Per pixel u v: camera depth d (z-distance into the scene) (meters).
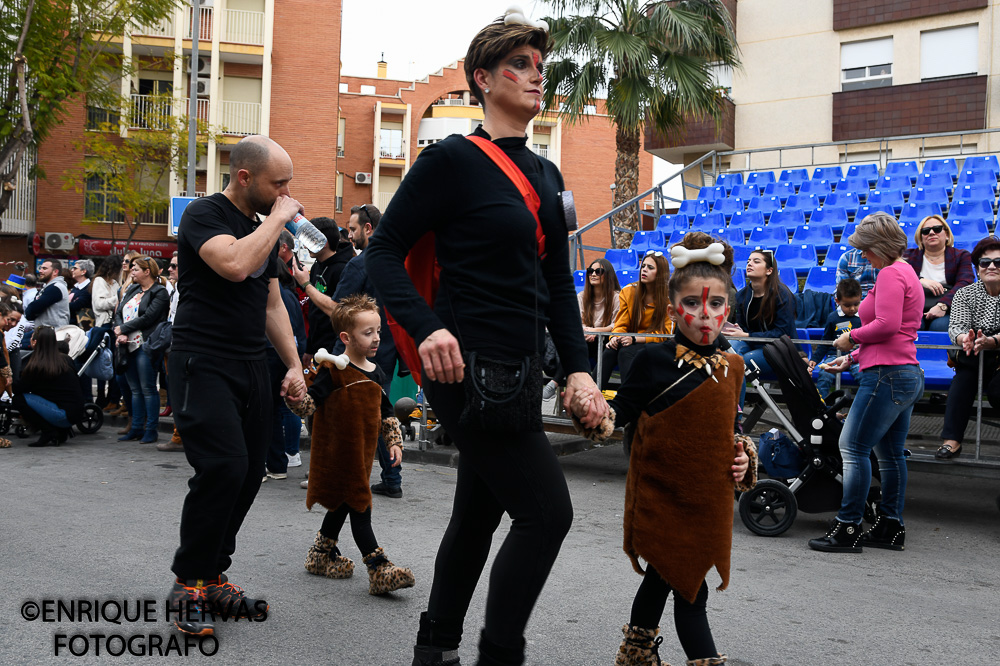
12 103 19.28
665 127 16.44
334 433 3.90
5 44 19.28
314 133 31.56
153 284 8.60
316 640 3.29
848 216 13.08
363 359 4.05
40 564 4.22
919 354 7.41
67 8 20.36
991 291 5.87
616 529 5.48
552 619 3.63
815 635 3.56
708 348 2.78
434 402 2.41
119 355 8.59
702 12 15.97
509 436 2.31
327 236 6.62
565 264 2.63
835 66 20.08
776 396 8.29
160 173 27.11
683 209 15.27
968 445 6.92
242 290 3.35
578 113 15.88
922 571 4.70
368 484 3.93
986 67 18.33
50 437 8.38
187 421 3.22
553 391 7.65
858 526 5.12
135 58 29.36
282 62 31.27
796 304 8.12
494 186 2.38
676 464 2.69
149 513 5.45
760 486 5.50
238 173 3.45
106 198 27.64
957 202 12.21
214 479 3.20
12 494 5.97
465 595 2.66
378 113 41.94
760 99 20.88
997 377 5.68
